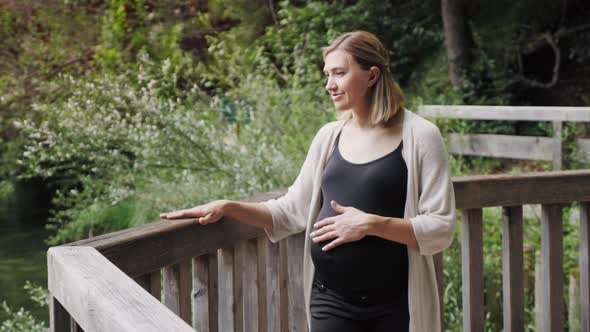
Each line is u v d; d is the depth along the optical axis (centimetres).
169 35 1170
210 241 212
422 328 206
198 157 624
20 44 1138
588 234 293
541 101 1257
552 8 1227
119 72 984
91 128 641
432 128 205
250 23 1291
